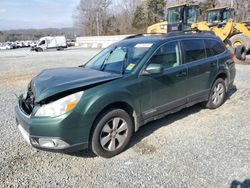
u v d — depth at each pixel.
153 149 3.95
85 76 3.90
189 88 4.86
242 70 10.49
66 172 3.39
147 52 4.23
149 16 56.97
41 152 3.92
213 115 5.34
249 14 41.84
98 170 3.43
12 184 3.14
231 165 3.42
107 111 3.66
